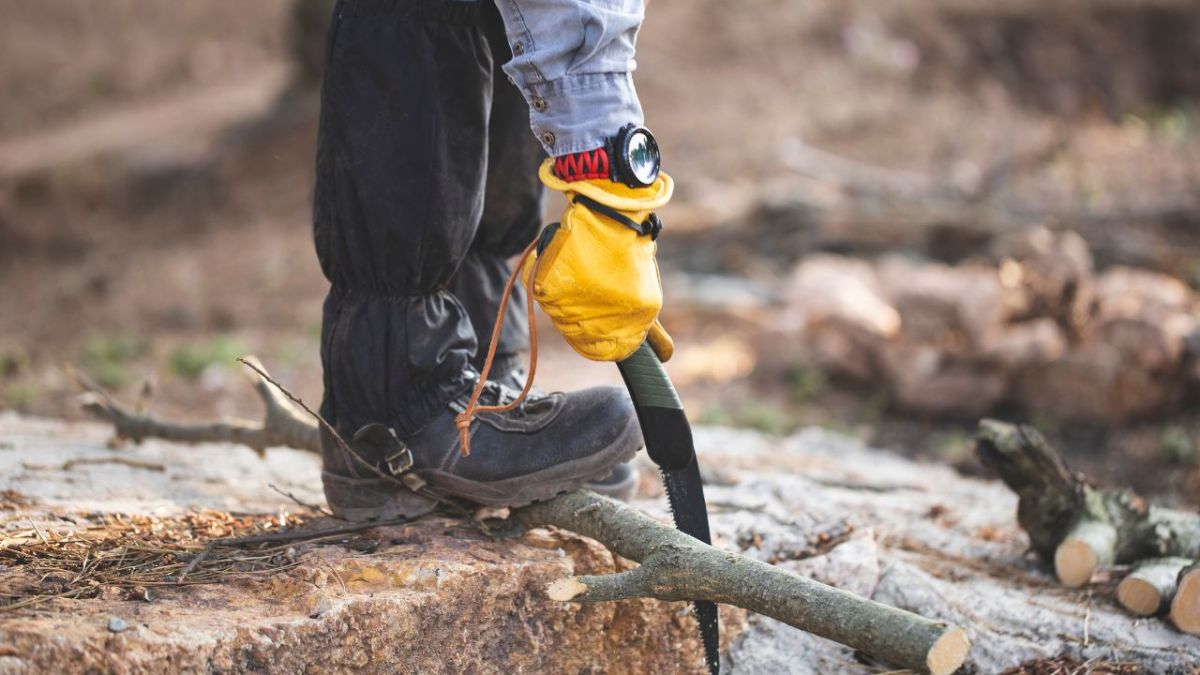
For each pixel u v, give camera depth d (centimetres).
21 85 3791
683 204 1988
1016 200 1969
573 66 412
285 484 676
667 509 624
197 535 502
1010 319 1335
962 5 3153
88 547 468
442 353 484
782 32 2956
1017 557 636
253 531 512
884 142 2361
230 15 4241
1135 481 1125
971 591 576
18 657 362
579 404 488
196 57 3972
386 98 462
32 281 2327
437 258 475
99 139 3153
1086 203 1923
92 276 2242
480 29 470
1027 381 1284
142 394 749
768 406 1298
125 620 397
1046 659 521
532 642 479
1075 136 2528
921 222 1758
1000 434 608
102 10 4181
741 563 436
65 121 3534
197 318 1845
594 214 417
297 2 3023
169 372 1430
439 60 462
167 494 614
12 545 463
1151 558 599
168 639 387
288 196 2642
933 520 700
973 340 1295
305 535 484
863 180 2098
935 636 395
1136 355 1226
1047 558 616
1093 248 1666
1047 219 1820
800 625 421
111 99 3716
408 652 445
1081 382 1245
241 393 1329
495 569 466
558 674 489
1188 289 1570
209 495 621
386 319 481
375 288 481
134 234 2619
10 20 4056
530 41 414
